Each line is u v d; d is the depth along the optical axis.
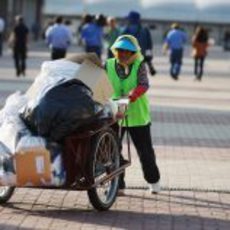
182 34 41.94
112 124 13.70
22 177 12.55
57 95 12.72
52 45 35.47
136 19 20.53
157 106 29.28
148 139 14.43
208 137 22.11
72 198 14.22
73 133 12.69
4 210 13.31
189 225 12.71
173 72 42.25
